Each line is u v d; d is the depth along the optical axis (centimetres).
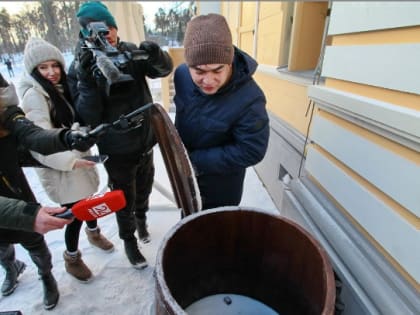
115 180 125
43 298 131
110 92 87
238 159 100
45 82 109
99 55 88
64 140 83
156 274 60
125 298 133
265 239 82
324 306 54
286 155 189
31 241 109
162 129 91
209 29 81
